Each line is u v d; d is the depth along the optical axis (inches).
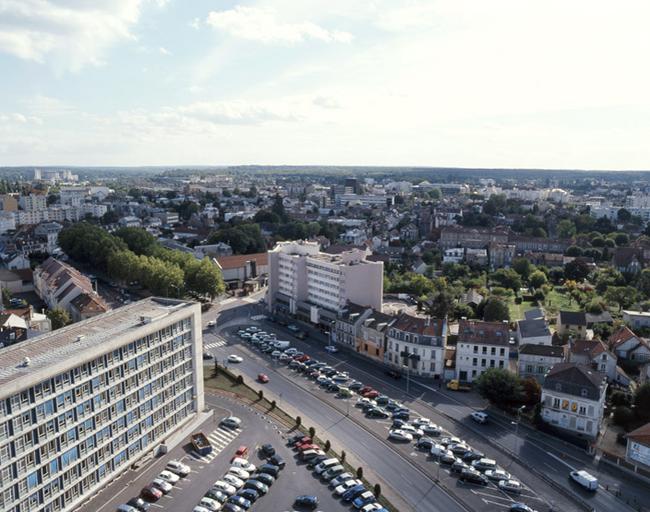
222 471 4156.0
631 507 3801.7
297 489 3932.1
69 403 3548.2
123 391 4045.3
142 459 4281.5
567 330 7372.1
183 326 4758.9
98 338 3956.7
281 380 5959.6
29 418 3260.3
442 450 4409.5
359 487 3878.0
